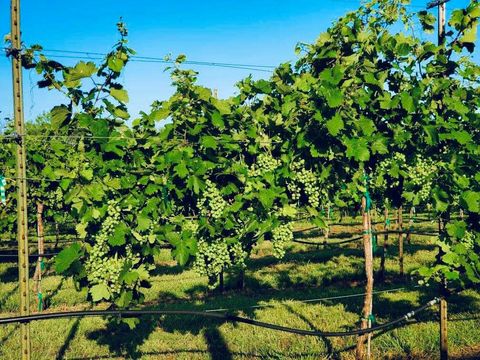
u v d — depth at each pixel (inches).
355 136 221.5
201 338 291.4
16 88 177.3
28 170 400.5
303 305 355.3
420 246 602.2
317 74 244.1
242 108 240.5
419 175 240.2
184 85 207.2
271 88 241.6
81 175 192.2
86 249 195.6
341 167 230.8
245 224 216.1
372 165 245.1
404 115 235.6
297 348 264.1
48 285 452.8
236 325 311.3
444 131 240.7
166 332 305.3
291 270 486.0
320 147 215.8
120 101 202.1
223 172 210.4
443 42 247.4
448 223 243.0
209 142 204.1
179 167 197.6
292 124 224.7
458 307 342.0
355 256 550.3
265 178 215.0
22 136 178.5
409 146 245.3
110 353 273.6
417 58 242.8
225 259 214.2
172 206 210.2
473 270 241.0
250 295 407.5
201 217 209.5
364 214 247.3
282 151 223.6
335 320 314.3
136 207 201.8
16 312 371.9
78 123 199.5
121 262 200.7
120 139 202.1
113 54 195.0
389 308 343.9
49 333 303.7
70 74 190.1
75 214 194.2
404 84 245.0
